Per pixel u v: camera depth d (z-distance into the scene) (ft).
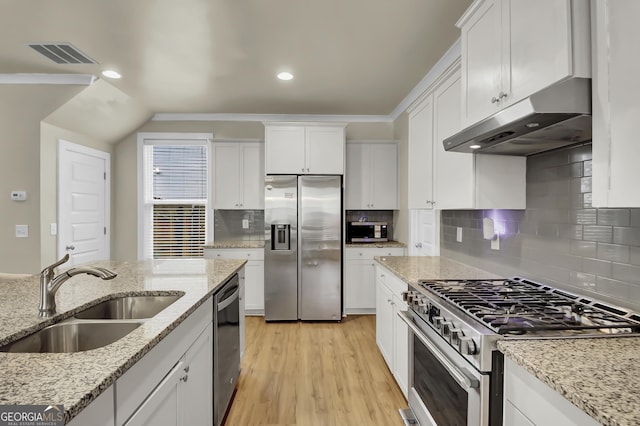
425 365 5.53
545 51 3.92
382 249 13.29
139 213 14.61
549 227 5.54
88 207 13.01
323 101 12.83
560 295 5.08
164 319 4.04
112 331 4.17
